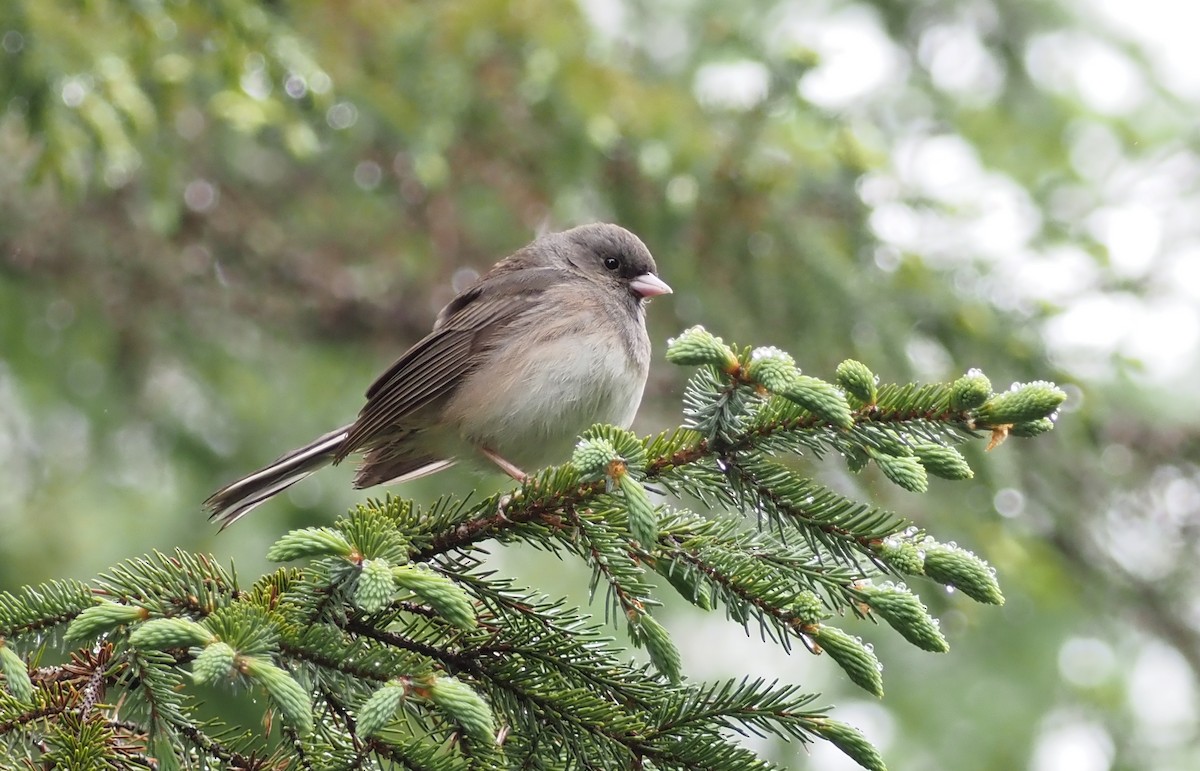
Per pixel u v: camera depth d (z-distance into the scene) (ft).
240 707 38.24
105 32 33.32
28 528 45.68
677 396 45.42
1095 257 44.01
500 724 18.08
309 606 17.84
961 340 40.78
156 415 47.57
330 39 38.81
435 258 47.29
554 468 19.44
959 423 17.61
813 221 41.60
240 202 47.62
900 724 47.16
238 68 34.37
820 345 40.40
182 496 46.88
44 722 16.67
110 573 18.30
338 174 45.21
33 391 47.16
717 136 40.19
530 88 38.86
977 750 46.57
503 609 19.49
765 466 18.40
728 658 49.11
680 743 17.57
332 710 17.57
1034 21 48.75
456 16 39.17
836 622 47.78
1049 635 47.96
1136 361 42.29
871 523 17.89
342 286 50.29
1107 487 46.34
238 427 48.42
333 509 46.78
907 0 48.65
